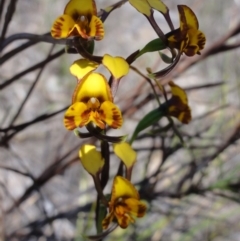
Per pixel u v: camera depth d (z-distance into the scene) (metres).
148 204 0.26
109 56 0.12
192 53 0.13
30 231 0.26
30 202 0.28
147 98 0.23
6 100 0.35
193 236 0.27
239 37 0.31
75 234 0.25
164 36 0.13
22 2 0.44
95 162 0.14
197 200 0.28
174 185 0.26
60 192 0.30
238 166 0.24
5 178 0.28
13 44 0.38
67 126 0.12
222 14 0.47
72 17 0.12
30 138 0.33
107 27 0.48
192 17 0.13
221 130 0.26
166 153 0.23
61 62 0.40
